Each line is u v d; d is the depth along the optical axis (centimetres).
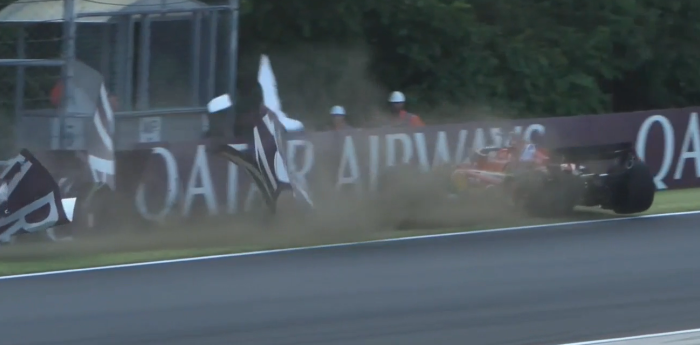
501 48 7588
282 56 7131
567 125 5388
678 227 3841
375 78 7406
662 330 2309
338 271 3088
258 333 2355
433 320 2453
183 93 5312
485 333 2320
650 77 8400
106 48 5109
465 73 7400
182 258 3397
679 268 3022
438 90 7406
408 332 2342
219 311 2578
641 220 4084
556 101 7619
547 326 2375
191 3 5300
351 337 2306
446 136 5094
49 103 5344
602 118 5462
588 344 2188
